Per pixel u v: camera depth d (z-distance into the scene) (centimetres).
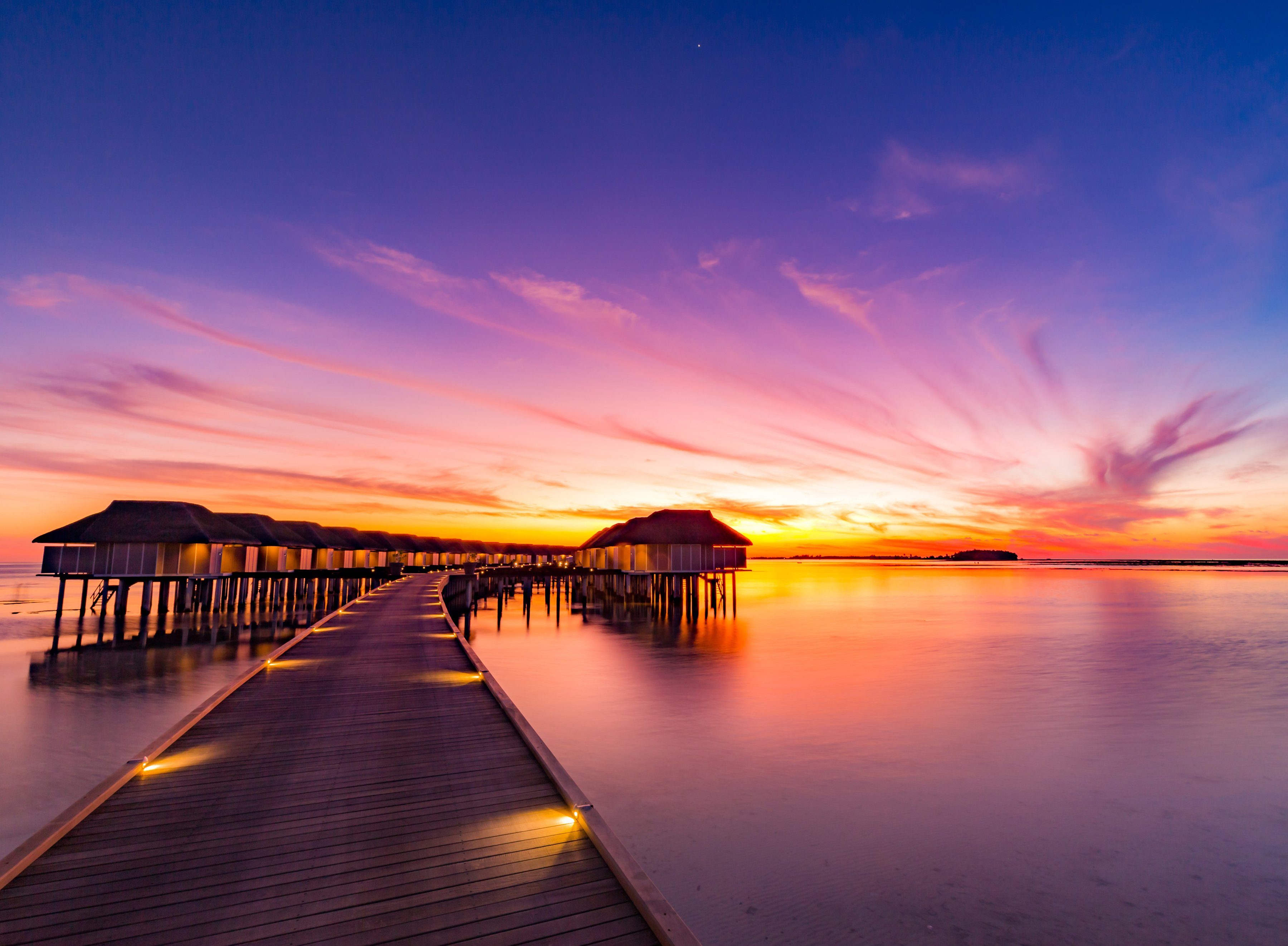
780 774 1292
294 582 4569
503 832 674
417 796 761
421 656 1648
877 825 1061
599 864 614
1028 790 1211
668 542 4166
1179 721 1692
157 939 494
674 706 1853
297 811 715
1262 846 998
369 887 570
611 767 1332
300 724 1041
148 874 581
